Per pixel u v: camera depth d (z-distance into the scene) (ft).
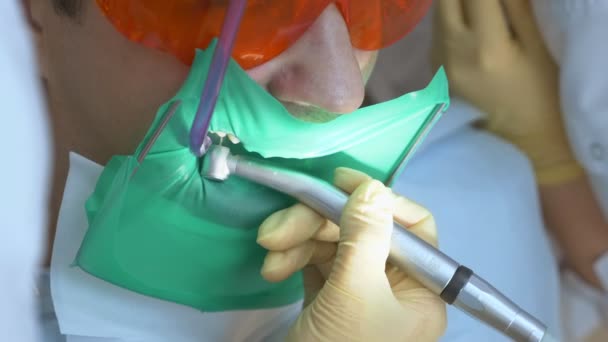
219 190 1.95
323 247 2.12
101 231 1.86
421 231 2.20
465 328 2.94
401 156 2.13
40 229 1.40
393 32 2.15
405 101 1.94
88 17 1.90
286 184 1.93
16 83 1.35
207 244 2.06
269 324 2.53
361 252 1.89
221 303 2.25
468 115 3.43
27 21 1.94
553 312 3.40
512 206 3.29
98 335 2.15
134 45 1.88
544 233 3.51
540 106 3.39
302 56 1.89
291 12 1.81
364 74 2.24
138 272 2.03
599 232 3.55
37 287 2.16
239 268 2.17
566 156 3.50
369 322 1.93
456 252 3.07
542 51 3.30
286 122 1.79
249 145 1.85
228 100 1.74
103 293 2.19
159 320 2.26
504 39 3.29
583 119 3.13
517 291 3.19
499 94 3.41
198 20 1.75
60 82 2.07
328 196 1.93
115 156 1.86
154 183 1.87
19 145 1.34
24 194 1.35
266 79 1.92
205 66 1.66
